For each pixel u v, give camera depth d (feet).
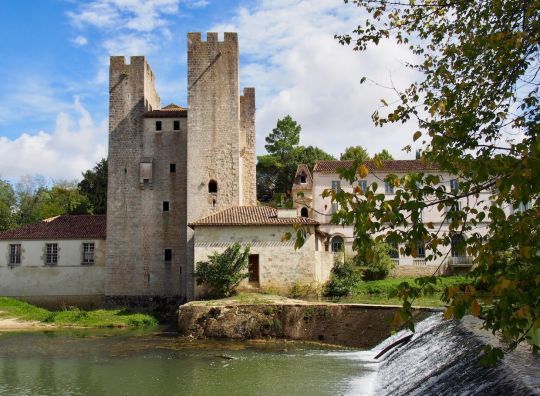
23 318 141.79
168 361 84.43
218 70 160.25
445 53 40.34
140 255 161.68
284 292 134.72
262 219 139.64
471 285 22.41
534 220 22.11
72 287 166.50
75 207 249.14
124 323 134.62
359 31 40.98
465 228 27.25
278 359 83.66
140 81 168.25
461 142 27.55
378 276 173.06
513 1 32.99
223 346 98.89
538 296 20.29
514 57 32.63
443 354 56.75
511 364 40.73
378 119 36.76
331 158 310.04
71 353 93.45
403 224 22.85
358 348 94.58
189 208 155.53
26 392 66.23
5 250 168.96
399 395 51.98
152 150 165.78
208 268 134.00
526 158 20.59
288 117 316.81
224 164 157.17
